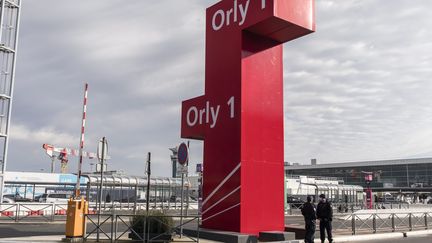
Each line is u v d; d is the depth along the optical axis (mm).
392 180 104250
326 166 114188
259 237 13812
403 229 21781
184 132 16328
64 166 74250
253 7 14203
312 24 14578
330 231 14539
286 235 13531
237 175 13906
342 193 50188
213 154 14961
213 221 14531
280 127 15234
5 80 25422
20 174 44312
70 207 12648
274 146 14922
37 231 16891
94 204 34031
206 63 15852
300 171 119312
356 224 22859
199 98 15922
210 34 15859
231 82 14688
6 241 12570
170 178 37094
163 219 12922
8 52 25703
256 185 14156
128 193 35875
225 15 15320
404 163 103125
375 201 62938
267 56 15219
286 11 13844
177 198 41188
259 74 14867
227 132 14547
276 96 15266
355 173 102500
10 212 25234
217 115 15039
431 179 98500
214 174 14797
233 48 14805
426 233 21094
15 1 26328
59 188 41406
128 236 13352
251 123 14336
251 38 14844
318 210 14758
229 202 14062
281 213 14703
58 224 20781
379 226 22703
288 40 15578
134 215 13133
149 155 17953
